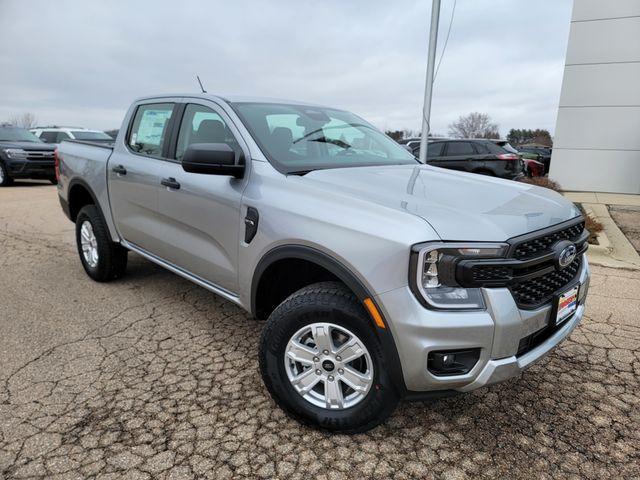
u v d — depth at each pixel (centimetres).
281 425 251
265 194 268
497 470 221
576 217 261
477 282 202
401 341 206
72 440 236
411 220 209
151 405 266
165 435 241
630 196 1263
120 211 407
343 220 226
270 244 257
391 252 206
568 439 243
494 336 203
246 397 276
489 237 205
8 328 361
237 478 214
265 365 251
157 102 388
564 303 240
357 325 222
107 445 233
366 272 212
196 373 301
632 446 238
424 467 223
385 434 246
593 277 509
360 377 229
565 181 1391
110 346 335
